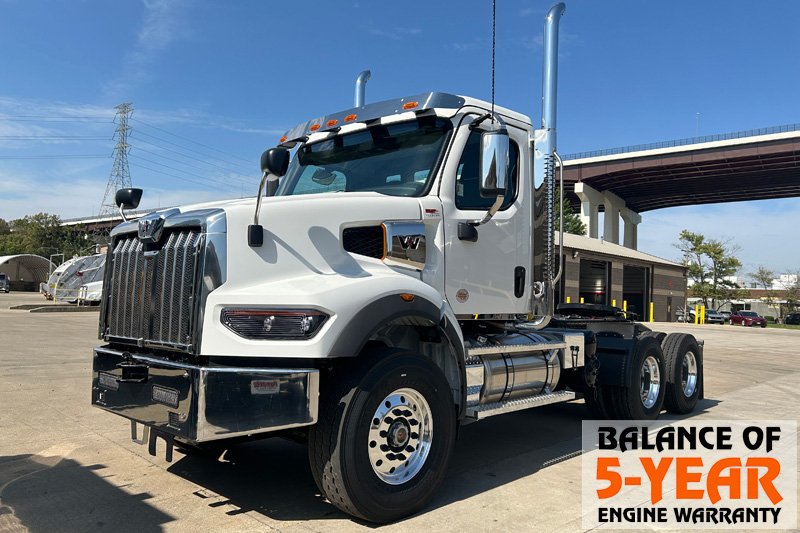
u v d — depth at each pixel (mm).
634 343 7066
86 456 5379
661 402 7422
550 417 7691
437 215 4707
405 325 4488
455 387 4574
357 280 3957
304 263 4023
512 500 4480
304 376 3686
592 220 70938
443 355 4609
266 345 3652
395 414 4059
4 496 4391
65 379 9359
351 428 3762
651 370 7414
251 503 4305
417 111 4879
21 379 9297
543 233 5723
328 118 5574
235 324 3688
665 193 79438
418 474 4133
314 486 4691
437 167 4824
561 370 6086
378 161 5148
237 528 3842
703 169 65750
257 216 3828
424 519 4055
